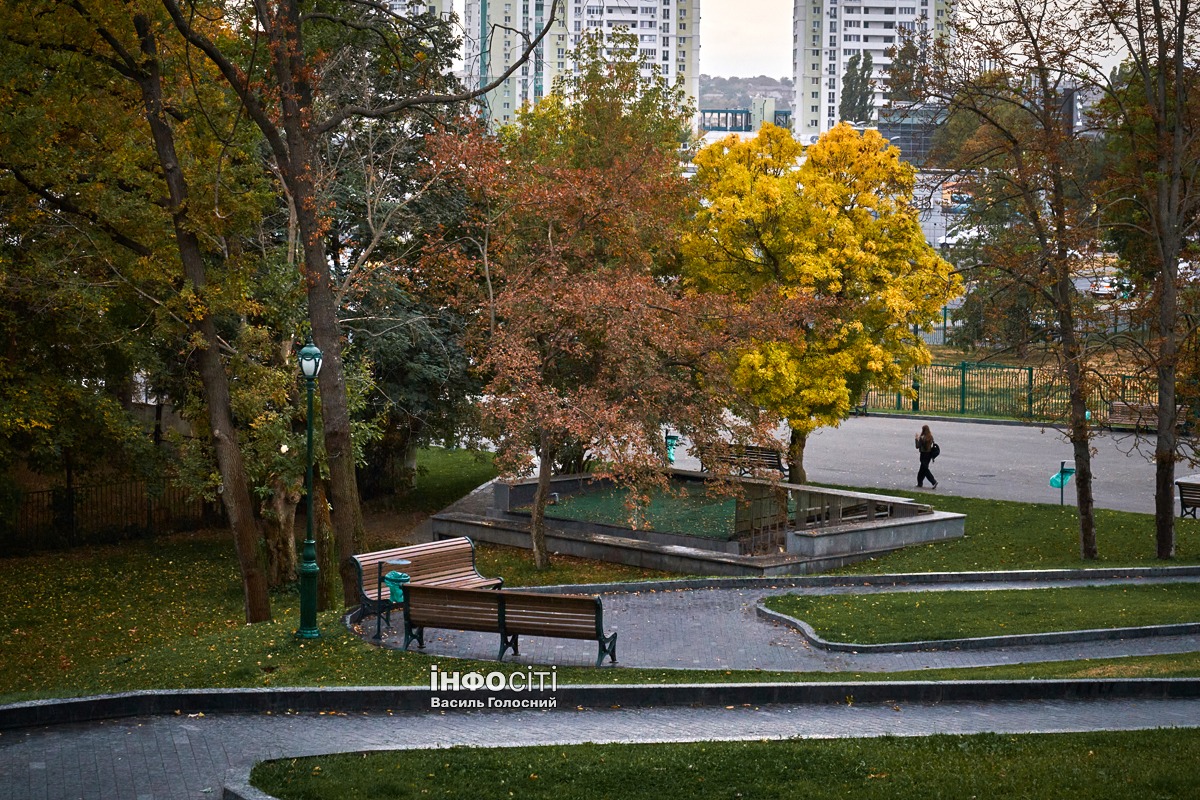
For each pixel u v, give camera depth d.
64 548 30.02
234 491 19.75
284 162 19.70
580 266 27.53
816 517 28.88
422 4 24.02
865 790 8.76
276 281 21.70
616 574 25.22
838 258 31.20
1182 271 26.30
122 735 10.48
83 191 19.45
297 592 25.47
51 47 18.28
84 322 22.27
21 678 18.98
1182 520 29.34
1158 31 23.50
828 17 186.12
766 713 11.82
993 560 25.11
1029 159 24.59
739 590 20.53
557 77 37.06
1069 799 8.52
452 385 30.84
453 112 25.83
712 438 25.98
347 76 24.78
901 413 54.62
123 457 28.73
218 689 11.55
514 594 14.02
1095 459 40.84
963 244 53.97
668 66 182.12
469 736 10.64
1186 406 24.91
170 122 20.27
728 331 26.53
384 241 27.78
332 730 10.82
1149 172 24.80
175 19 17.44
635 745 9.99
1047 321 27.20
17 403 21.62
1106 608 18.30
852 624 17.05
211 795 8.81
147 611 23.69
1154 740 10.16
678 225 31.78
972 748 9.97
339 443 20.20
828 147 31.78
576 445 30.97
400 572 15.91
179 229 19.09
